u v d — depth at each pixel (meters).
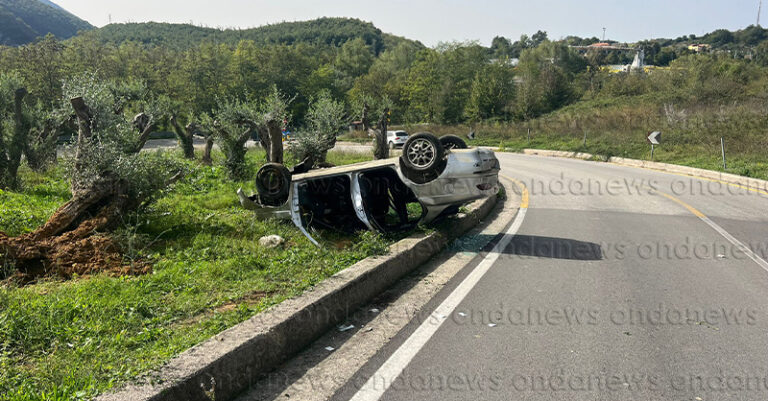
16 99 12.11
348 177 8.40
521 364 3.95
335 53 182.12
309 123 18.38
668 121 31.39
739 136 25.09
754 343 4.32
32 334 3.94
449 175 7.48
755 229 9.44
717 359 4.02
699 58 60.06
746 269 6.71
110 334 4.11
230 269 5.92
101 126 8.59
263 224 8.37
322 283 5.05
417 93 80.25
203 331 4.05
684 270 6.68
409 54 141.88
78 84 8.80
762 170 18.20
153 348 3.79
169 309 4.61
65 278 5.85
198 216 9.20
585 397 3.44
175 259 6.45
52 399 2.97
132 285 5.23
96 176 7.50
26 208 9.01
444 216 8.94
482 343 4.36
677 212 11.39
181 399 3.11
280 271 5.84
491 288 5.92
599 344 4.33
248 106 15.30
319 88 100.06
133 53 112.19
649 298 5.55
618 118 36.66
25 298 4.69
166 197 11.41
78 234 6.77
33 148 14.81
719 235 8.95
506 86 72.44
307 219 8.34
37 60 67.75
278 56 105.56
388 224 8.66
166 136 64.44
